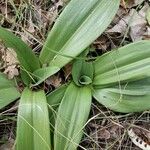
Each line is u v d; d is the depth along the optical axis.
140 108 0.34
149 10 0.40
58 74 0.37
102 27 0.34
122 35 0.39
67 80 0.37
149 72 0.32
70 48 0.34
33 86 0.35
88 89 0.34
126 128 0.36
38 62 0.35
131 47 0.34
